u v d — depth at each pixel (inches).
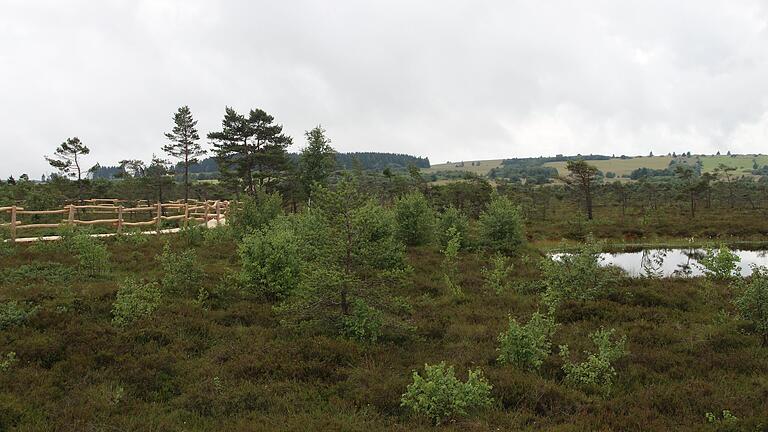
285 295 440.8
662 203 2055.9
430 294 515.5
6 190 1429.6
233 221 804.6
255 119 1603.1
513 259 735.7
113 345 310.5
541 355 310.8
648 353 328.5
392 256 389.4
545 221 1598.2
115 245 721.6
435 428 225.3
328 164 1304.1
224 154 1628.9
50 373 272.7
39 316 352.5
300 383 277.7
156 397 257.1
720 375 293.7
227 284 489.4
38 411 231.8
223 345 330.0
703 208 1834.4
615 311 436.5
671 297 480.7
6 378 262.1
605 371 289.0
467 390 243.6
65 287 450.9
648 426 226.2
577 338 364.2
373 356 317.7
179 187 2134.6
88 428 218.4
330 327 359.3
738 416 236.7
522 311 444.1
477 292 529.3
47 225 761.6
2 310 351.3
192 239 762.8
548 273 503.5
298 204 1589.6
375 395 260.7
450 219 813.9
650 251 1058.1
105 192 1809.8
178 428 223.0
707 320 414.3
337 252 349.4
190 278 467.8
